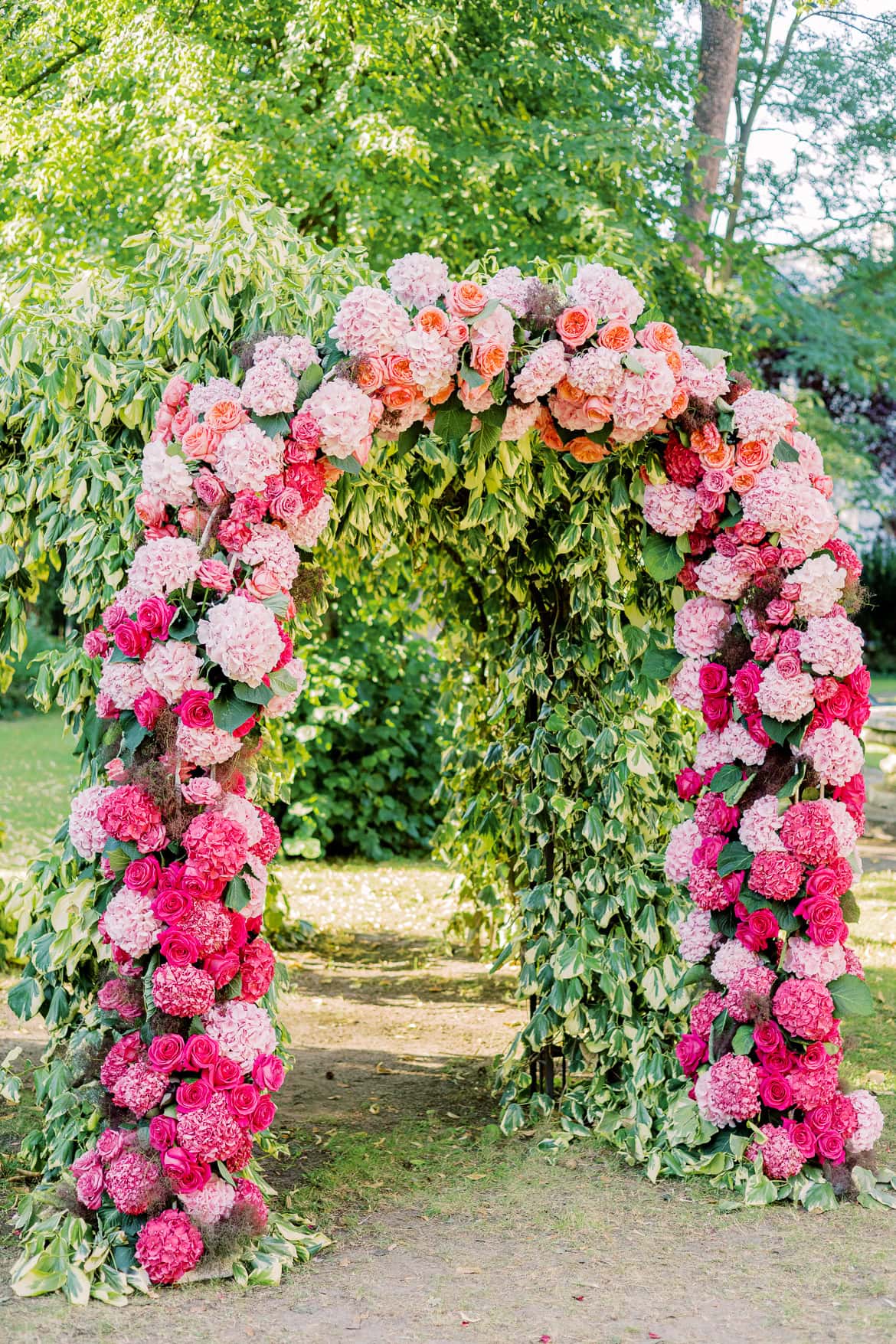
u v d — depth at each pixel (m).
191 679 3.12
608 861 4.34
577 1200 3.63
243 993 3.27
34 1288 3.00
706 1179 3.74
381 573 5.21
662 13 10.16
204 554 3.19
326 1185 3.76
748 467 3.69
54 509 3.58
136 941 3.11
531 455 3.79
